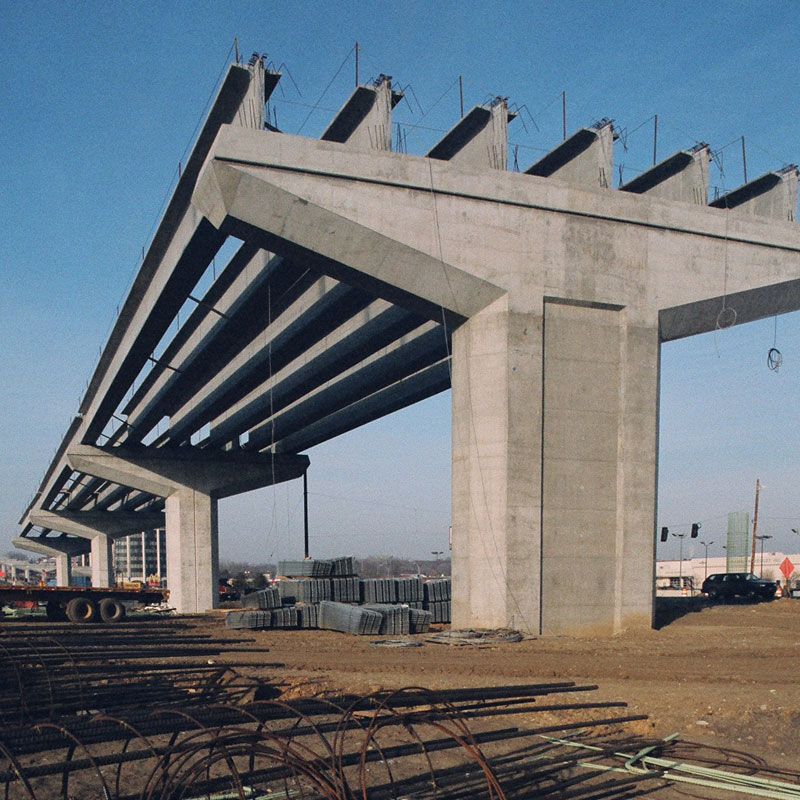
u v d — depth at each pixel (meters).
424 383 40.06
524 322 24.69
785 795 8.60
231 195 22.23
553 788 8.70
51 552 135.50
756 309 28.20
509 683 15.18
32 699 11.77
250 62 23.41
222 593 69.81
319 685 14.28
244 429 52.62
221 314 33.88
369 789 8.07
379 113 24.44
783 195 30.27
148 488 56.47
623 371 25.72
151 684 13.61
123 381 42.41
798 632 24.25
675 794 8.76
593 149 27.22
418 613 26.80
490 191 24.67
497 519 23.95
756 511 63.88
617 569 24.94
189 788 7.67
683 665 17.64
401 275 24.03
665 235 26.75
